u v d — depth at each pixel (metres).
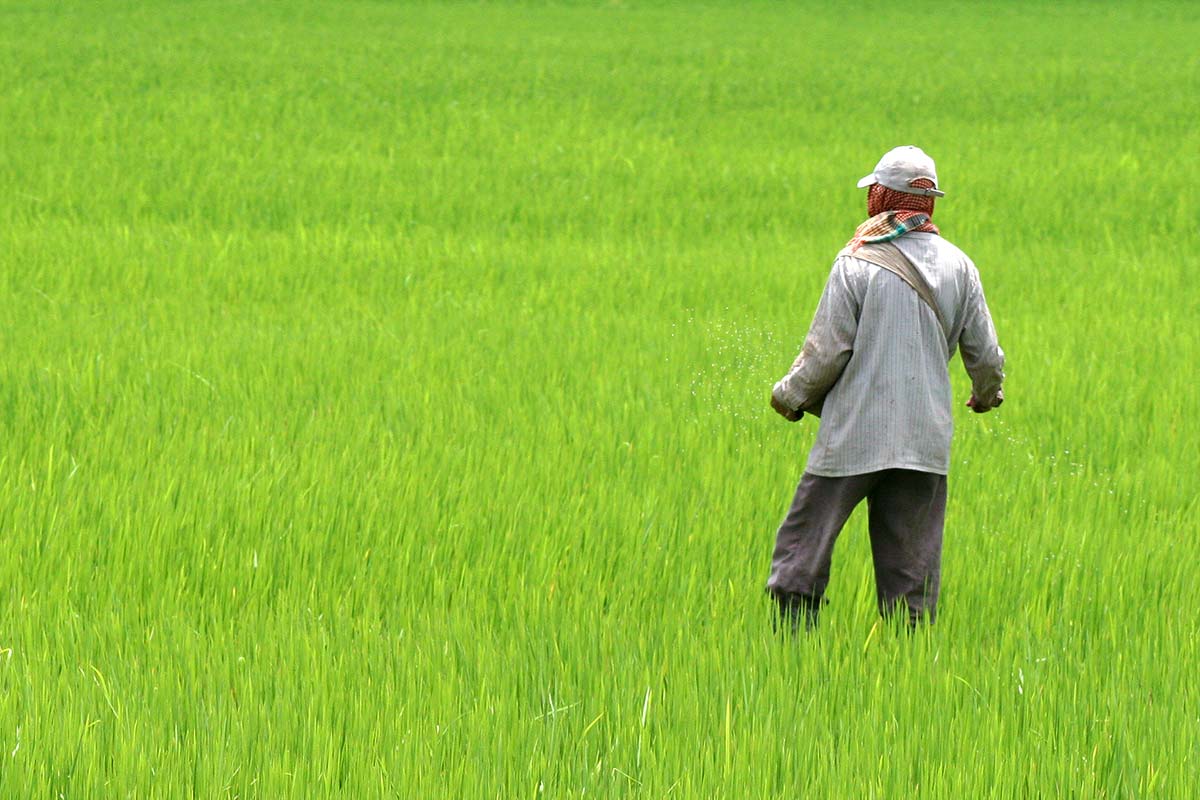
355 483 22.25
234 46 119.56
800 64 121.50
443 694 14.84
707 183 62.38
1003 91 103.25
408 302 39.47
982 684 15.70
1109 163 69.88
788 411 17.78
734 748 13.80
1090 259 48.19
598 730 14.16
